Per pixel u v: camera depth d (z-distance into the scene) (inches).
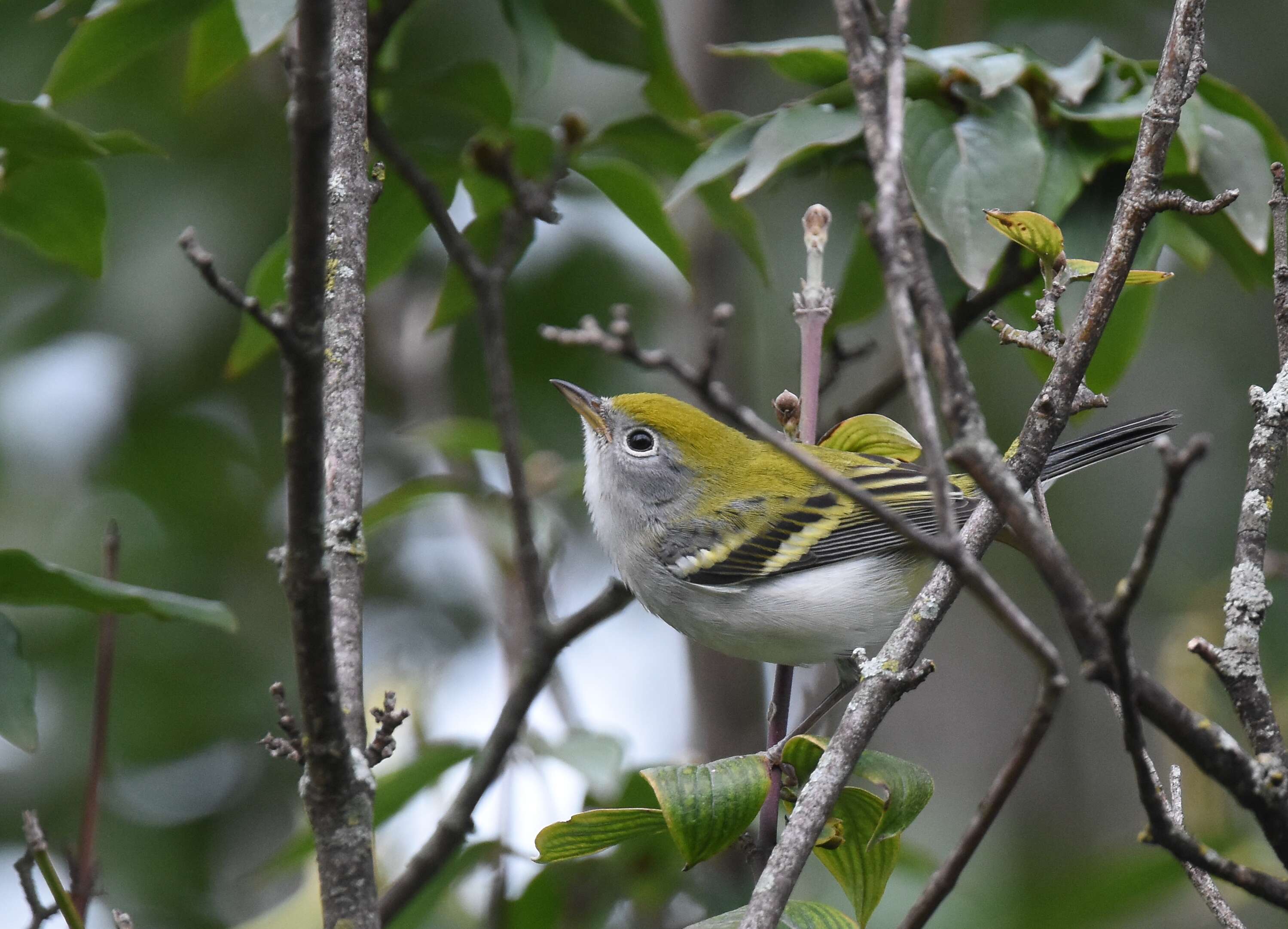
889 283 182.4
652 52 403.5
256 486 593.0
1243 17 564.4
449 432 437.7
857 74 207.3
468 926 416.2
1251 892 187.0
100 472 576.4
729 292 553.3
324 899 212.5
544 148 410.9
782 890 211.5
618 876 386.9
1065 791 561.0
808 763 267.9
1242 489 546.9
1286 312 244.8
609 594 332.8
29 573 278.1
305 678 206.1
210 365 577.9
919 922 187.5
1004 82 324.5
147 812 531.8
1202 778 362.0
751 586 413.1
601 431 446.3
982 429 185.8
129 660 544.7
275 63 538.0
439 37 521.0
